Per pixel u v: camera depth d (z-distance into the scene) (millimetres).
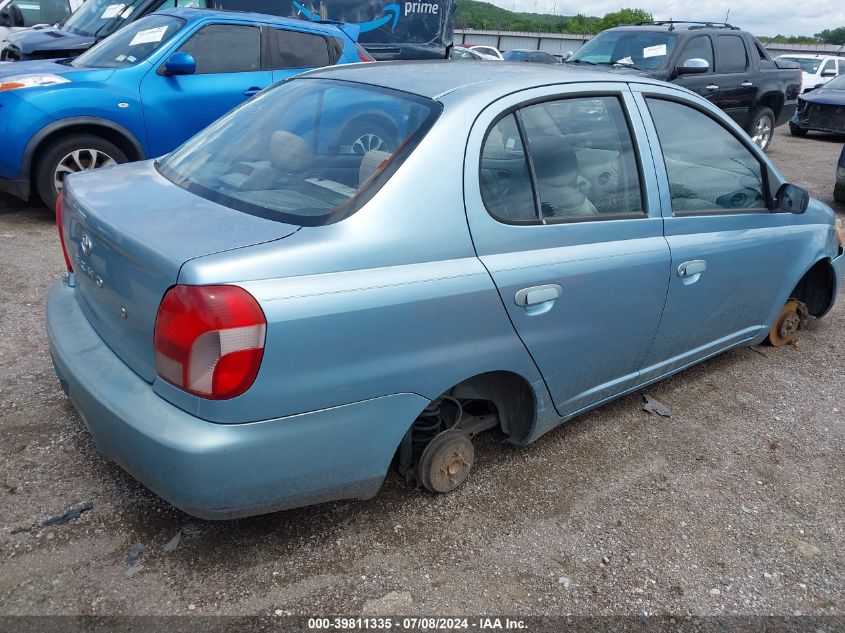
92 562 2383
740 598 2492
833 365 4410
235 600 2283
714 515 2922
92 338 2477
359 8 9953
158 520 2590
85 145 6004
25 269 4973
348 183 2408
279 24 6980
